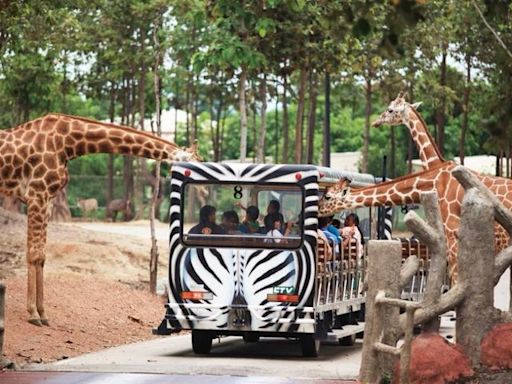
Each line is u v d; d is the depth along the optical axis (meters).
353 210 21.83
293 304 18.02
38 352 17.94
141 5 33.34
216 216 18.34
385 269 13.80
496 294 27.50
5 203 39.78
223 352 19.16
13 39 25.84
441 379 13.23
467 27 35.06
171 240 18.34
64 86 46.00
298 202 18.20
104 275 28.17
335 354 19.23
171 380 14.66
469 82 39.81
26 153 20.22
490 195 13.75
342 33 12.07
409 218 13.43
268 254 18.12
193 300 18.20
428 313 13.52
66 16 30.56
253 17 26.19
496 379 13.34
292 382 14.58
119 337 20.97
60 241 30.67
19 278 24.58
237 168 18.34
